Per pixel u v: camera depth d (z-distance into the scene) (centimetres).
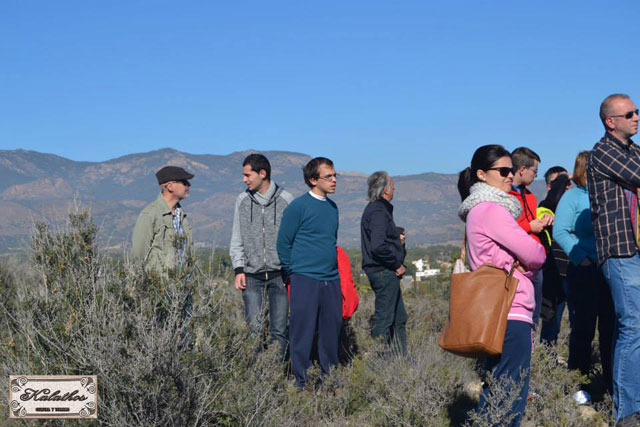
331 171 615
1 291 530
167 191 578
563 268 608
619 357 439
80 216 478
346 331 761
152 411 396
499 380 390
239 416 431
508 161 405
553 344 616
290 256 614
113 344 397
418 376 502
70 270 452
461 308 389
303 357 603
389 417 464
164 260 560
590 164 455
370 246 684
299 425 476
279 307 646
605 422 461
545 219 562
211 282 483
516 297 390
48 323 420
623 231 438
